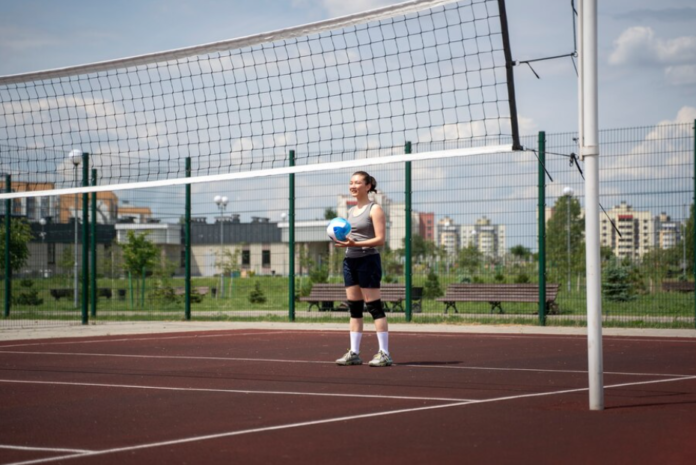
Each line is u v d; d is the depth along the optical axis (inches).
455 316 670.5
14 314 810.8
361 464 167.9
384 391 272.4
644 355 396.5
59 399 260.7
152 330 599.2
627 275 845.2
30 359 388.8
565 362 363.9
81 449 184.2
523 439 191.9
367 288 351.3
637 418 218.7
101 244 1163.3
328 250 1234.6
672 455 174.6
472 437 194.4
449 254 719.1
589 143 228.8
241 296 1163.9
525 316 686.5
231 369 341.1
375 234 351.3
